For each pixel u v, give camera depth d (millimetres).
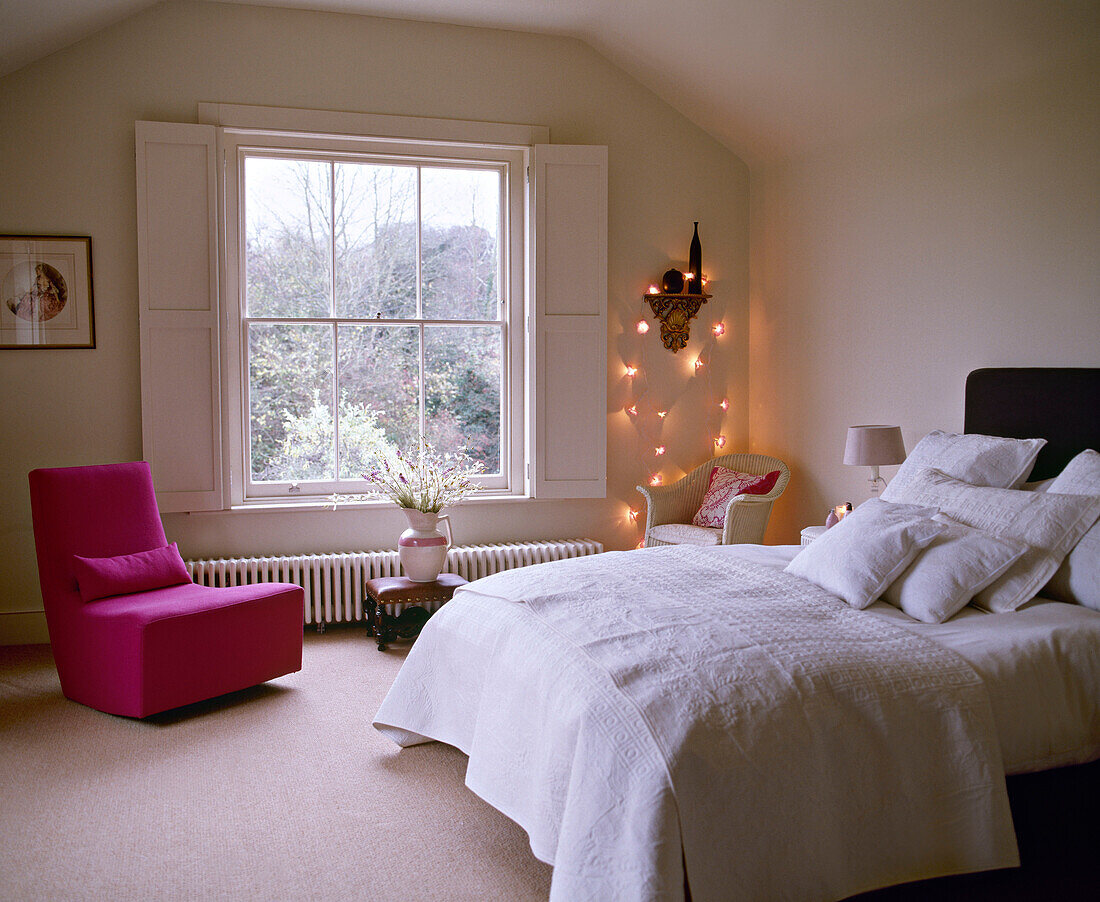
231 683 3723
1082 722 2508
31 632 4605
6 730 3449
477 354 5262
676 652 2379
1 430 4531
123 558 3848
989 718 2338
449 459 5227
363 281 5059
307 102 4816
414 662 3254
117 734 3422
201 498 4699
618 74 5320
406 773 3102
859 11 3939
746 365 5684
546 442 5184
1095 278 3506
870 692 2279
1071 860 2535
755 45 4516
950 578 2807
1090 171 3506
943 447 3648
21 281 4508
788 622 2613
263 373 4945
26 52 4359
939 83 4105
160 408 4617
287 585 3988
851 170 4773
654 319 5480
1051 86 3648
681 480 5371
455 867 2508
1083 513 2947
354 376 5070
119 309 4641
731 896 2010
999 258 3912
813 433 5145
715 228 5582
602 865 2004
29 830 2689
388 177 5059
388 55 4922
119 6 4422
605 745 2121
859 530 3057
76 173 4555
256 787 2988
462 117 5055
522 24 5027
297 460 5020
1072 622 2678
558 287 5141
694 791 2014
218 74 4699
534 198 5098
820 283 5047
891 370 4547
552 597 2883
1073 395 3502
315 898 2350
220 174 4723
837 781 2168
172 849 2588
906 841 2219
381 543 5047
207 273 4656
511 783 2557
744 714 2150
